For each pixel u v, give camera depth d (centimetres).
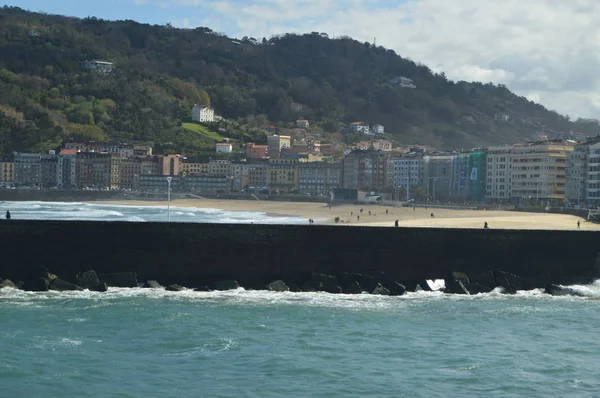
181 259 6788
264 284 6875
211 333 5194
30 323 5394
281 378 4225
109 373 4303
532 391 4081
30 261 6594
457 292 7019
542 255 7400
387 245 7075
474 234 7262
